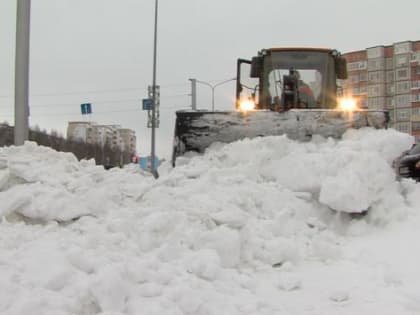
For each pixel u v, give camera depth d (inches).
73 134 2348.7
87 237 175.5
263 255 211.0
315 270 204.5
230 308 156.9
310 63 418.9
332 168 272.7
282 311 160.2
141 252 181.5
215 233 199.9
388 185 265.9
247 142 303.1
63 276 139.9
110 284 136.5
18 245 166.9
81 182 231.6
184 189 252.7
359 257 216.4
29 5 344.5
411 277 186.1
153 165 1019.3
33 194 204.4
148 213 212.4
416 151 349.4
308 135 323.0
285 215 241.8
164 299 145.5
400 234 238.1
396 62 2913.4
